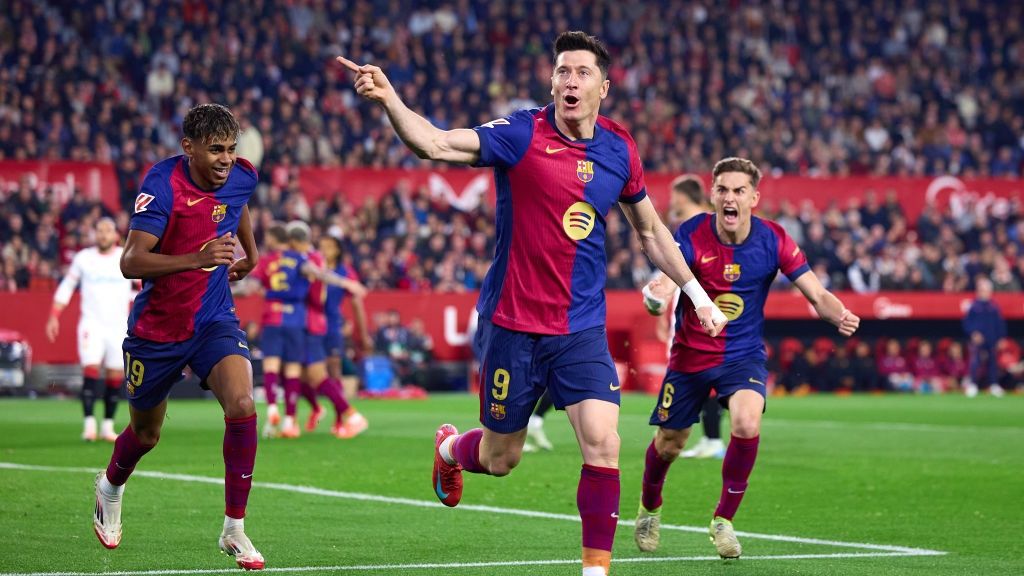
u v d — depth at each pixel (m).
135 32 32.75
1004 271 31.91
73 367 25.31
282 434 15.95
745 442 7.53
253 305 26.36
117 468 7.15
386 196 30.03
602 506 6.00
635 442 15.40
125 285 15.13
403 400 25.19
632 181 6.46
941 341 31.08
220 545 6.85
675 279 6.82
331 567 6.91
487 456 6.68
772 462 13.17
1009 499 10.29
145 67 32.34
